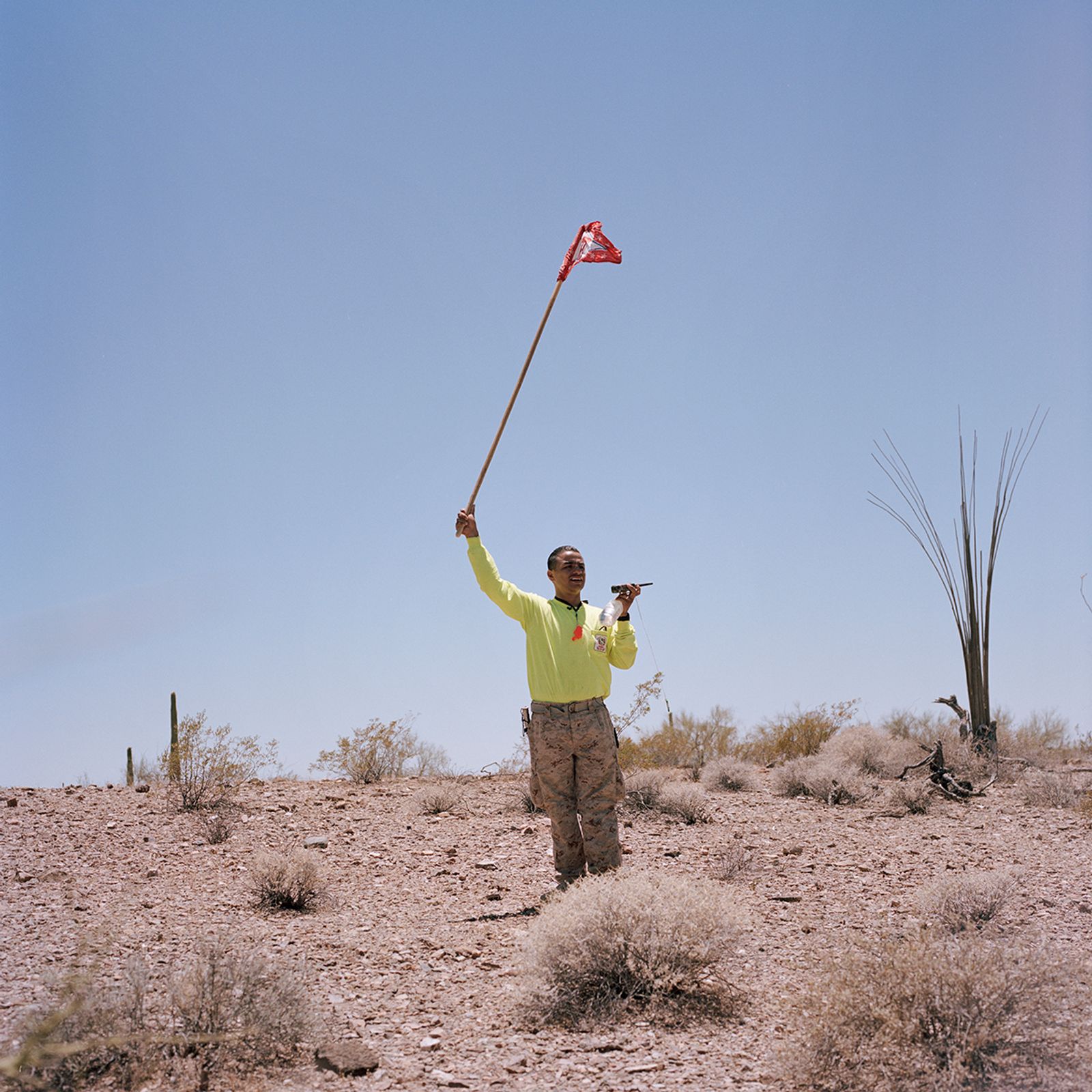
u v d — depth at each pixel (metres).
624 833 11.01
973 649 18.08
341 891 8.30
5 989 5.42
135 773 16.19
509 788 14.48
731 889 6.58
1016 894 7.23
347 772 16.00
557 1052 4.67
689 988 5.35
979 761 15.95
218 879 8.77
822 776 13.94
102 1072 4.30
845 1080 4.17
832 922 6.92
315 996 5.41
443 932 6.84
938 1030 4.35
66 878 8.79
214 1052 4.48
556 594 7.97
